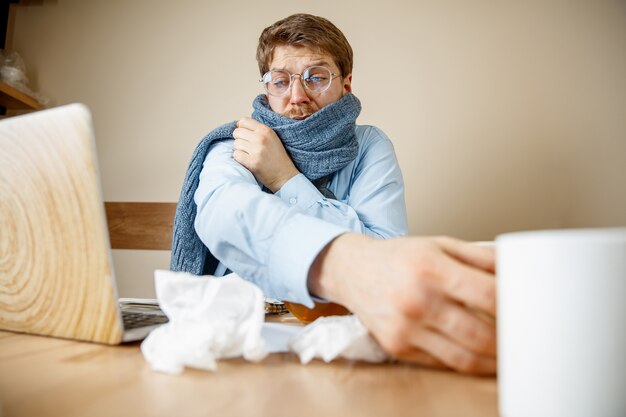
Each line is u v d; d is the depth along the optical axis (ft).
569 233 0.59
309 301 1.20
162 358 0.88
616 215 4.86
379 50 5.24
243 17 5.49
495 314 0.82
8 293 1.23
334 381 0.84
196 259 2.78
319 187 3.14
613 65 4.97
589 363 0.54
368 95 5.21
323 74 3.26
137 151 5.48
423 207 5.05
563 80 5.01
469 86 5.11
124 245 5.22
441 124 5.11
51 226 1.11
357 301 1.00
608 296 0.54
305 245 1.20
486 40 5.13
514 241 0.60
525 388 0.58
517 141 5.02
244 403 0.70
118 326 1.08
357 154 3.27
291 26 3.26
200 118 5.44
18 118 1.10
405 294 0.86
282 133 3.00
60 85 5.67
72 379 0.83
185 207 2.79
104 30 5.69
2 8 5.68
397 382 0.83
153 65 5.57
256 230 1.45
